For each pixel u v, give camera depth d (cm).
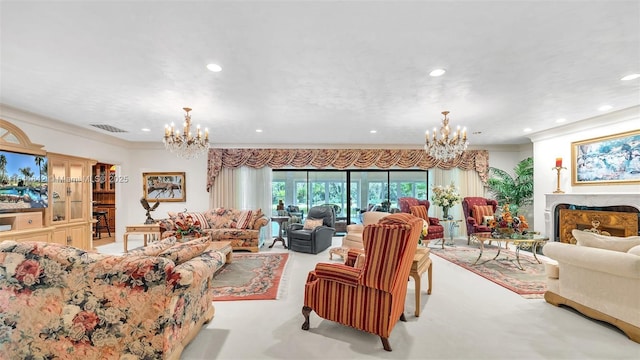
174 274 172
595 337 223
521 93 324
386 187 731
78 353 173
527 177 627
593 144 473
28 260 172
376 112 404
